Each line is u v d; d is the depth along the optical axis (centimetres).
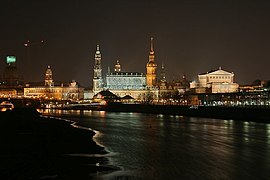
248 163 6303
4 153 6862
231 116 18412
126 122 16000
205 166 6072
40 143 8231
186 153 7312
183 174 5534
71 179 5141
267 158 6756
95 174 5466
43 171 5497
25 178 5112
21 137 9275
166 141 9200
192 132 11344
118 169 5800
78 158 6569
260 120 15900
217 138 9744
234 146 8250
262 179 5288
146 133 11150
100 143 8769
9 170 5497
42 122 14362
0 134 9912
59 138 9256
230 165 6150
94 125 14275
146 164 6203
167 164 6225
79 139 9194
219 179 5275
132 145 8444
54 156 6681
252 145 8394
